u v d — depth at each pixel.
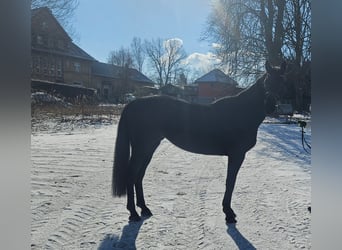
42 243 2.94
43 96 18.27
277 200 4.31
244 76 20.12
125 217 3.70
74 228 3.32
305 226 3.44
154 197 4.46
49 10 21.36
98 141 9.88
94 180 5.23
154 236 3.19
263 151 8.60
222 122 3.85
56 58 39.78
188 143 3.93
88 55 47.09
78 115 16.58
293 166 6.61
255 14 19.77
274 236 3.19
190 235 3.22
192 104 4.01
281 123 17.22
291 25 18.27
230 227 3.42
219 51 20.92
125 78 49.72
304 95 15.54
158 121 3.83
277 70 3.89
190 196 4.52
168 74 61.69
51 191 4.58
